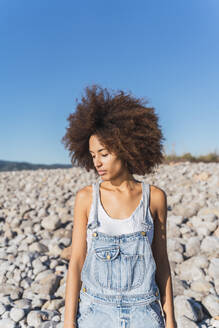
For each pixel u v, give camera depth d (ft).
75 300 4.99
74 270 5.12
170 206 21.04
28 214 20.75
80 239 5.20
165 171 39.14
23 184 36.24
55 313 9.73
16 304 10.39
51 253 14.44
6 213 21.98
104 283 4.81
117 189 5.27
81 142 5.62
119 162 5.19
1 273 12.70
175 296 10.23
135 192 5.31
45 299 10.69
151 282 4.89
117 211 5.14
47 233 16.75
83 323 4.78
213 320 9.15
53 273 12.24
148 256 4.93
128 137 5.12
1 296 11.05
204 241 13.52
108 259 4.85
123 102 5.50
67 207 22.29
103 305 4.75
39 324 9.27
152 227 5.16
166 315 5.18
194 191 24.26
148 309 4.76
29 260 13.41
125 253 4.86
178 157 58.34
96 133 5.20
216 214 17.26
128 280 4.79
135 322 4.67
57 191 29.17
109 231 4.98
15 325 9.43
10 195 28.91
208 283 10.75
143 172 5.82
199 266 11.98
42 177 41.32
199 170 38.24
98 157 5.19
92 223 5.04
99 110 5.32
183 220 17.34
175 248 13.43
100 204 5.12
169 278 5.36
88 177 36.94
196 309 9.32
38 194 28.53
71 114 5.65
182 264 12.23
